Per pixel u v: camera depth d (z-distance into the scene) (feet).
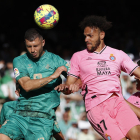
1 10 159.94
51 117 55.06
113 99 52.95
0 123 58.49
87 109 53.78
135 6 163.32
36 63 55.93
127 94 104.78
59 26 156.87
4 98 104.83
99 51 55.31
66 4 160.66
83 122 99.19
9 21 159.43
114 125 50.62
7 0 160.97
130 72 55.16
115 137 49.60
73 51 136.98
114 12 162.81
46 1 160.76
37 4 161.48
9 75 107.65
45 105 54.85
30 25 159.43
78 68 55.67
